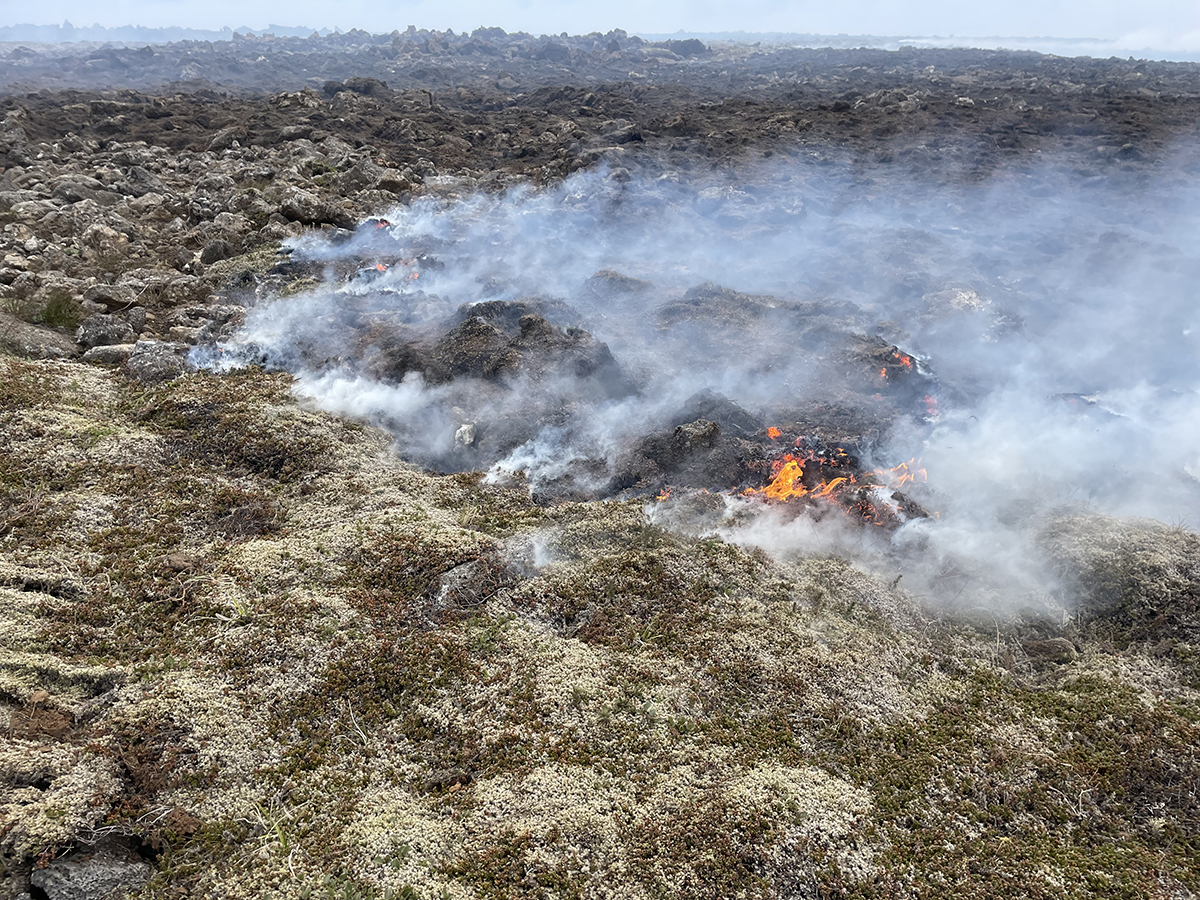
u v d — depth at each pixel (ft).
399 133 122.72
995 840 21.85
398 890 19.39
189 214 79.30
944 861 21.08
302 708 24.61
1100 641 29.22
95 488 34.37
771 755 23.97
